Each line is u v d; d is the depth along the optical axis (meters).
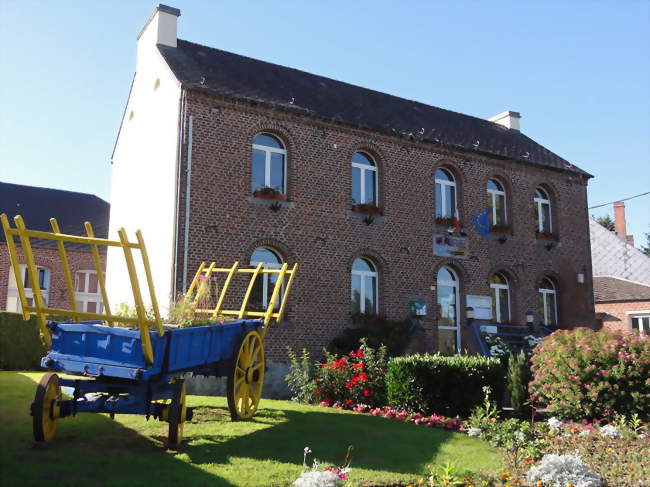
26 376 11.21
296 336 14.88
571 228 21.19
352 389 11.48
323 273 15.64
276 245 15.02
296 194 15.54
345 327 15.73
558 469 6.44
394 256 17.03
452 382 11.13
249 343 8.83
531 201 20.39
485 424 9.36
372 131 17.17
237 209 14.53
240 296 14.22
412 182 17.80
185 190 13.90
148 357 6.42
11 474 5.51
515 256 19.58
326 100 17.78
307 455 7.12
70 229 30.16
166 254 14.24
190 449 6.91
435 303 17.59
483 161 19.47
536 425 10.01
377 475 6.44
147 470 5.99
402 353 15.87
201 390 12.98
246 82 16.41
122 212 18.36
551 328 19.77
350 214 16.41
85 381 6.80
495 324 18.66
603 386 10.27
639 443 8.61
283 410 10.06
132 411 6.82
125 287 17.28
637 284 27.80
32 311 6.52
